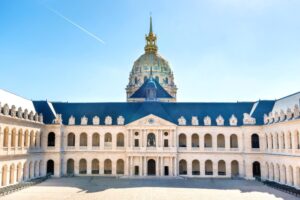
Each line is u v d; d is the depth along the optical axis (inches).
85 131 4210.1
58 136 4040.4
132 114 4362.7
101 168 4156.0
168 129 4097.0
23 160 3376.0
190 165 4104.3
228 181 3656.5
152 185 3324.3
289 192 2817.4
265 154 3806.6
